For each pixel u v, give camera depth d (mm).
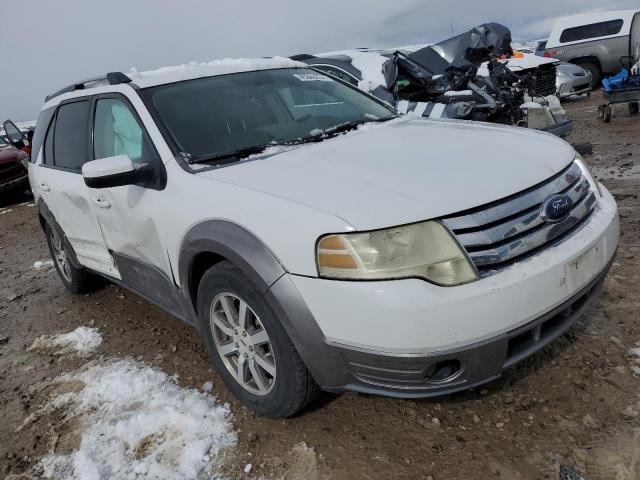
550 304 2031
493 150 2400
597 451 2047
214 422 2549
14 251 6754
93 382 3086
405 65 6301
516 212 2047
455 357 1896
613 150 6840
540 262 2021
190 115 2902
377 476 2104
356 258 1925
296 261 2027
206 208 2369
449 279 1897
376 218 1938
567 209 2188
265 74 3443
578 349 2658
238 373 2535
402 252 1908
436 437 2256
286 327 2105
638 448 2029
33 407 2959
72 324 4000
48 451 2559
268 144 2852
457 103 5598
